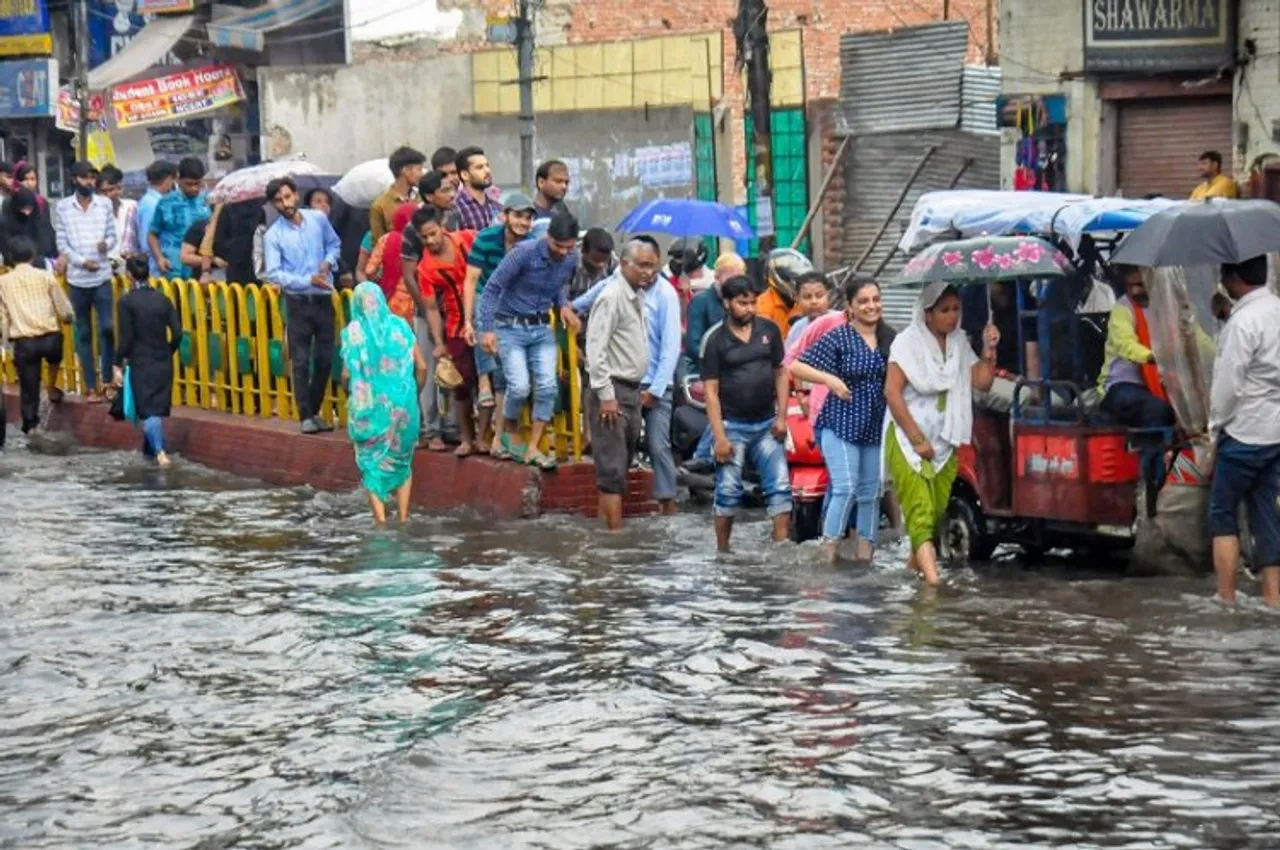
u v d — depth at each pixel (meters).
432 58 51.81
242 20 53.28
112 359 28.28
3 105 54.81
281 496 22.23
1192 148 30.98
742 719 11.70
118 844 9.67
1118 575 16.25
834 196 42.72
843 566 16.86
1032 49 32.62
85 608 15.57
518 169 51.09
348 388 20.28
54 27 55.88
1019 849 9.27
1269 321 14.41
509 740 11.34
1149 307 15.53
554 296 19.97
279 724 11.88
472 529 19.36
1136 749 10.85
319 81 51.44
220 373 26.12
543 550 17.97
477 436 21.30
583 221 50.47
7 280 27.72
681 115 48.25
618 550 17.92
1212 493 14.78
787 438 18.23
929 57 40.53
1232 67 29.84
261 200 26.75
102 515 20.83
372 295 19.64
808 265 19.88
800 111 45.56
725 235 28.28
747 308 17.33
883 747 11.02
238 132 54.31
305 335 23.34
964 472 16.97
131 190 53.69
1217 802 9.90
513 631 14.37
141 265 25.06
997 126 34.75
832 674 12.77
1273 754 10.71
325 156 51.66
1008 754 10.81
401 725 11.78
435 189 20.59
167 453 26.02
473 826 9.77
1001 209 17.27
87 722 12.05
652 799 10.16
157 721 12.03
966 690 12.24
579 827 9.73
